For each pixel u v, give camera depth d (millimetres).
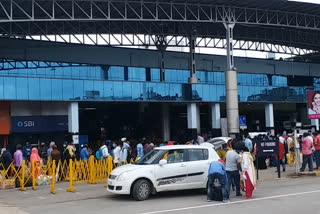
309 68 53375
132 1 32094
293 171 19438
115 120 44312
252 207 10648
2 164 17219
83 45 36969
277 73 49688
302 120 50562
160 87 36125
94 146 39812
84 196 13852
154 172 12492
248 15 39000
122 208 11164
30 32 38188
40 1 30594
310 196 12086
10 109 30250
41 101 31328
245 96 41000
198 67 43500
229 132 34562
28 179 16297
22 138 30969
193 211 10297
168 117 43438
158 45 42344
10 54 32562
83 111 42875
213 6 35062
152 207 11109
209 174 11820
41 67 34219
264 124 53375
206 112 47156
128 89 34312
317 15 39875
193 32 41469
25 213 10961
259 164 20766
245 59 46656
